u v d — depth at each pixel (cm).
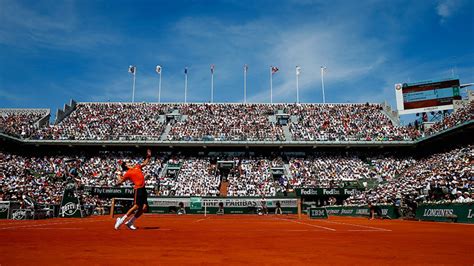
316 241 887
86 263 520
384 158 6125
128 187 5097
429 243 854
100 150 6228
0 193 4259
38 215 2773
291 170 5841
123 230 1266
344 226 1714
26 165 5525
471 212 2152
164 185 5412
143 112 7031
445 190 3469
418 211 2725
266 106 7306
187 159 6150
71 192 3145
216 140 5934
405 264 530
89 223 1898
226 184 5700
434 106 6019
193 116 6888
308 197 5388
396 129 6309
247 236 1036
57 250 665
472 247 766
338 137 6016
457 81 5925
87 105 7288
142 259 562
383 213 3142
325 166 5922
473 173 3806
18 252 636
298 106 7300
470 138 5056
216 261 549
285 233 1182
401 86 6312
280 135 6178
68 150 6156
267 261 553
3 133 5384
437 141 5491
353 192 5162
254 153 6325
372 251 685
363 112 7050
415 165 5666
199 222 2234
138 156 6166
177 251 663
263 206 4875
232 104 7362
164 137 6172
